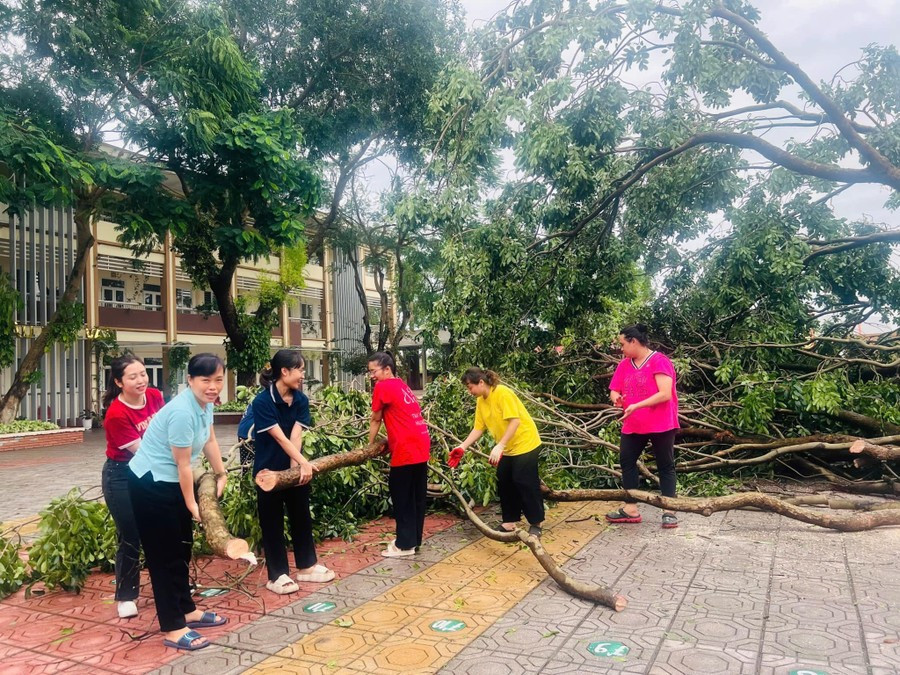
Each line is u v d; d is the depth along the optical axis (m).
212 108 13.87
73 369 20.52
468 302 8.36
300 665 3.01
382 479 6.04
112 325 23.47
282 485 4.00
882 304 8.88
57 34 13.51
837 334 9.06
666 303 9.19
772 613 3.48
